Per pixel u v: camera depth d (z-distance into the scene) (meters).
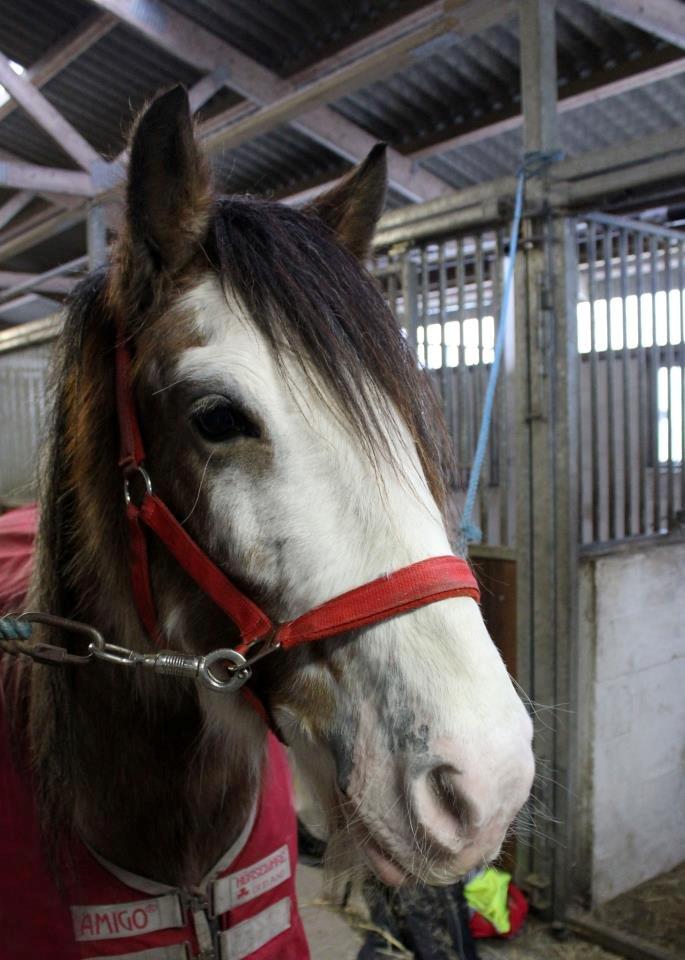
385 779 0.67
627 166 1.76
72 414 0.92
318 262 0.80
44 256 5.98
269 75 3.44
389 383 0.76
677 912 2.10
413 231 2.25
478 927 1.90
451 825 0.65
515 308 2.00
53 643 0.91
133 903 0.93
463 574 0.71
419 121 3.70
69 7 3.50
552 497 1.96
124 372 0.84
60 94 4.16
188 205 0.79
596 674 2.07
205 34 3.21
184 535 0.78
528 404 1.99
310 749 0.77
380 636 0.68
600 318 2.84
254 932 1.01
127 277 0.81
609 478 2.16
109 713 0.92
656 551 2.23
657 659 2.26
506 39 3.03
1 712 0.96
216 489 0.74
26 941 0.88
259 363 0.73
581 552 2.01
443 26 1.92
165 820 0.93
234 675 0.76
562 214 1.91
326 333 0.73
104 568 0.89
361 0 3.06
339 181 1.05
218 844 0.99
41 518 0.93
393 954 1.73
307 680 0.73
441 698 0.65
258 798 1.08
